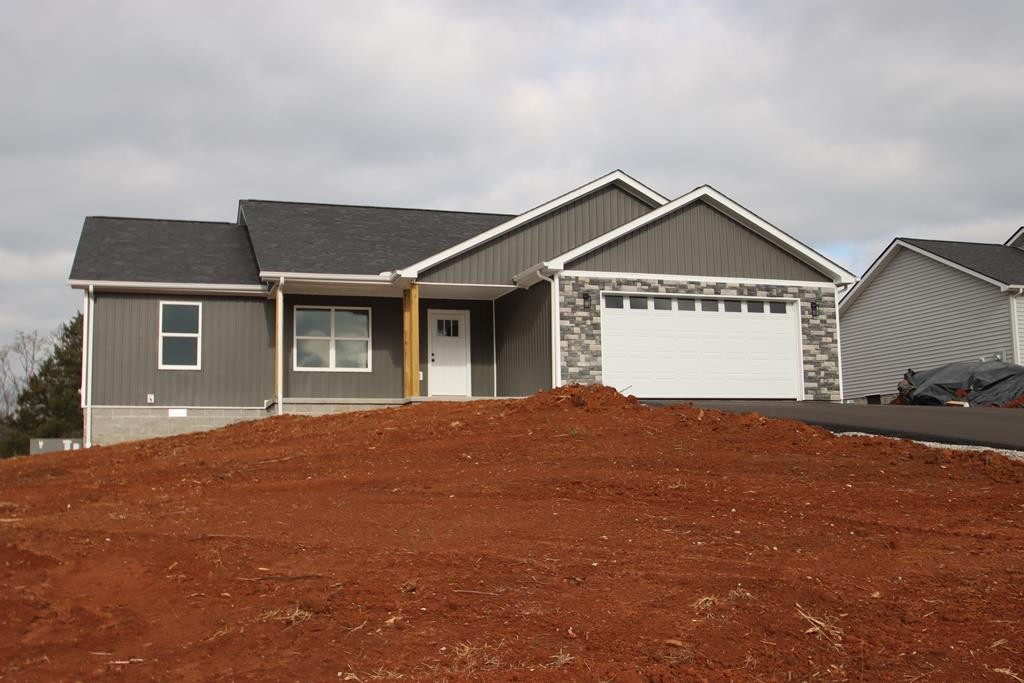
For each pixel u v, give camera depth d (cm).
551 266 1825
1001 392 2097
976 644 521
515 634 545
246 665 516
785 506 765
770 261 2014
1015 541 674
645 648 525
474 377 2122
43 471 1079
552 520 742
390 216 2370
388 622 563
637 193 2114
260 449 1097
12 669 517
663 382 1903
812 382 2017
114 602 613
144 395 1864
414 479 881
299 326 1992
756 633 543
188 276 1902
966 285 2811
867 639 533
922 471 863
